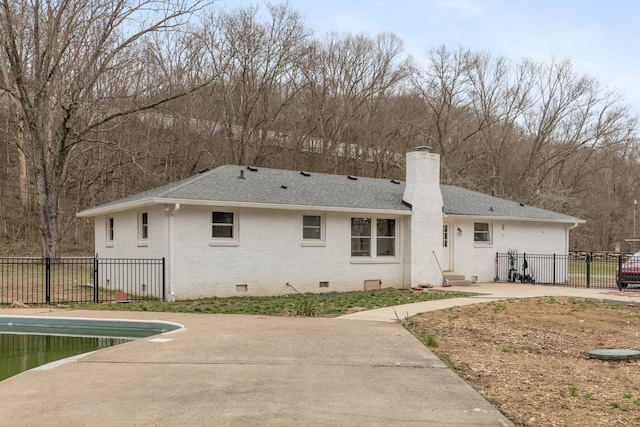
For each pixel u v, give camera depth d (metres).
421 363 7.55
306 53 39.78
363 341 9.19
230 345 8.77
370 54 43.03
